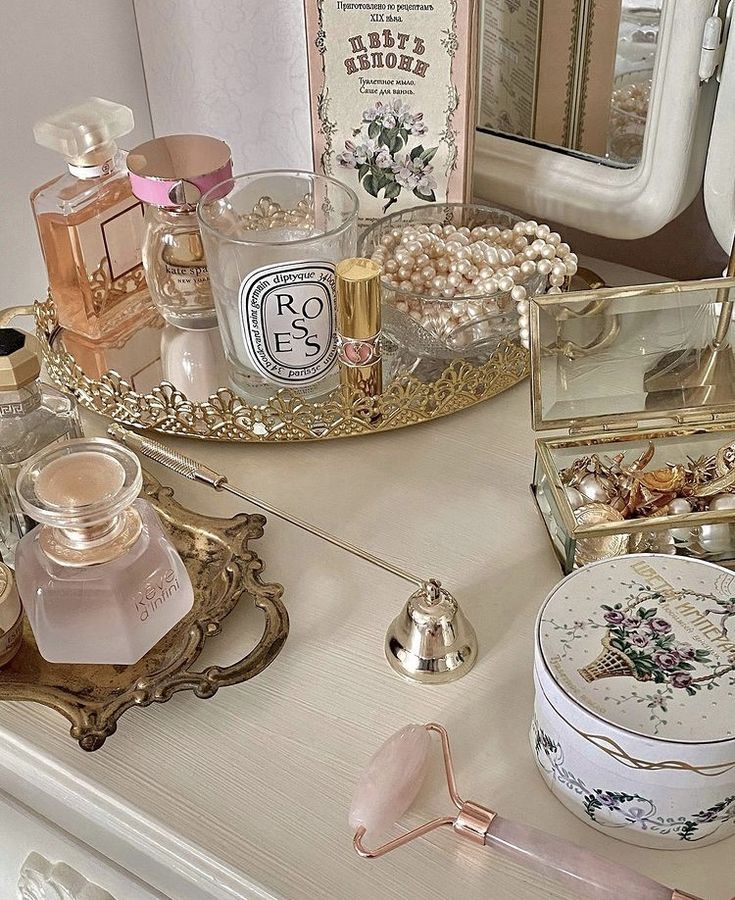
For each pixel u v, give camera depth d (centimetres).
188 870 44
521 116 75
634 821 41
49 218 68
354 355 61
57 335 73
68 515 46
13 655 51
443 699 49
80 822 50
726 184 66
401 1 68
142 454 64
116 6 85
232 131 91
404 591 55
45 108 82
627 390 57
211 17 84
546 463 56
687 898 39
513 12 71
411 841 43
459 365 67
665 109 65
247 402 67
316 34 71
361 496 61
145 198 65
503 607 53
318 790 45
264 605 52
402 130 73
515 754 46
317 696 49
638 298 54
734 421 58
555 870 40
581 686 40
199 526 57
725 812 41
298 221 71
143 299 76
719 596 45
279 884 41
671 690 40
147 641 50
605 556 54
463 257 67
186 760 46
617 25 66
